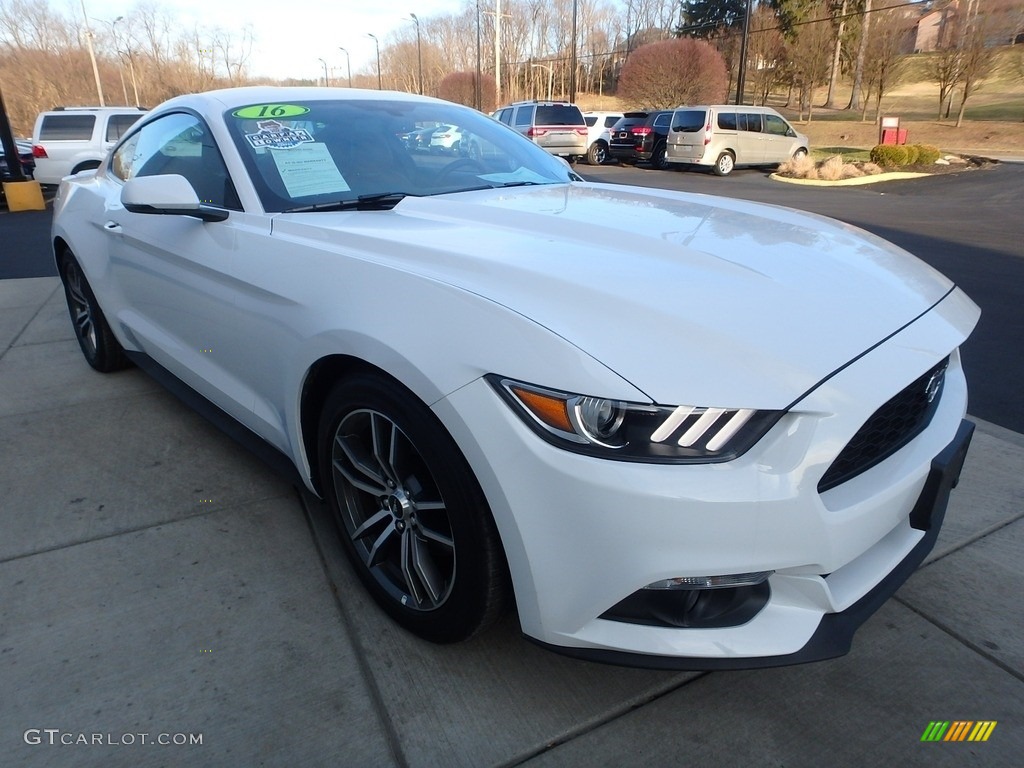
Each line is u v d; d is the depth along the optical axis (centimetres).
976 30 3012
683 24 5612
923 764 170
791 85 3959
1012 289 629
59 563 240
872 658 204
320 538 255
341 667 196
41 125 1366
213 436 335
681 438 145
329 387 215
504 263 179
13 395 385
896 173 1845
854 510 159
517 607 165
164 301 295
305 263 211
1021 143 2598
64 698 185
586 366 148
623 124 2288
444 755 171
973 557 250
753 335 155
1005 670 200
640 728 179
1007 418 371
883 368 160
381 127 298
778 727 180
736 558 148
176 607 219
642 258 186
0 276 712
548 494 150
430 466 173
